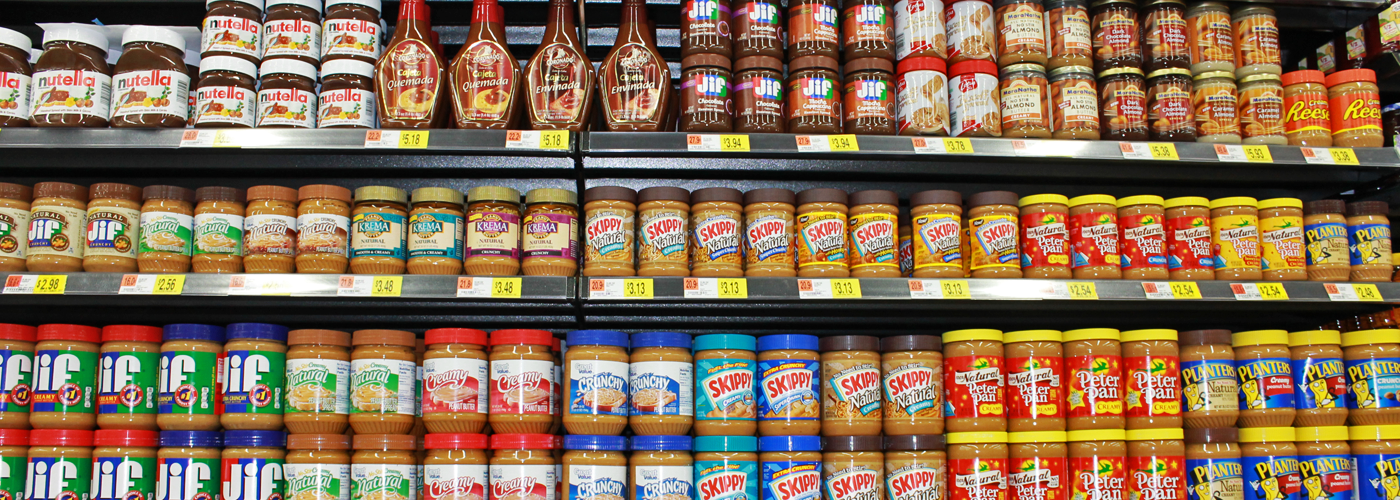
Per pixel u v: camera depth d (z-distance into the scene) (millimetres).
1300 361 2021
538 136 1932
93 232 1891
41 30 2410
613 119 2066
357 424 1842
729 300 1909
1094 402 1923
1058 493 1869
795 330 2523
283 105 1975
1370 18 2424
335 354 1868
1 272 1841
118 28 2307
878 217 2004
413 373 1905
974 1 2170
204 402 1839
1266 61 2215
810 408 1901
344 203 1973
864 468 1871
